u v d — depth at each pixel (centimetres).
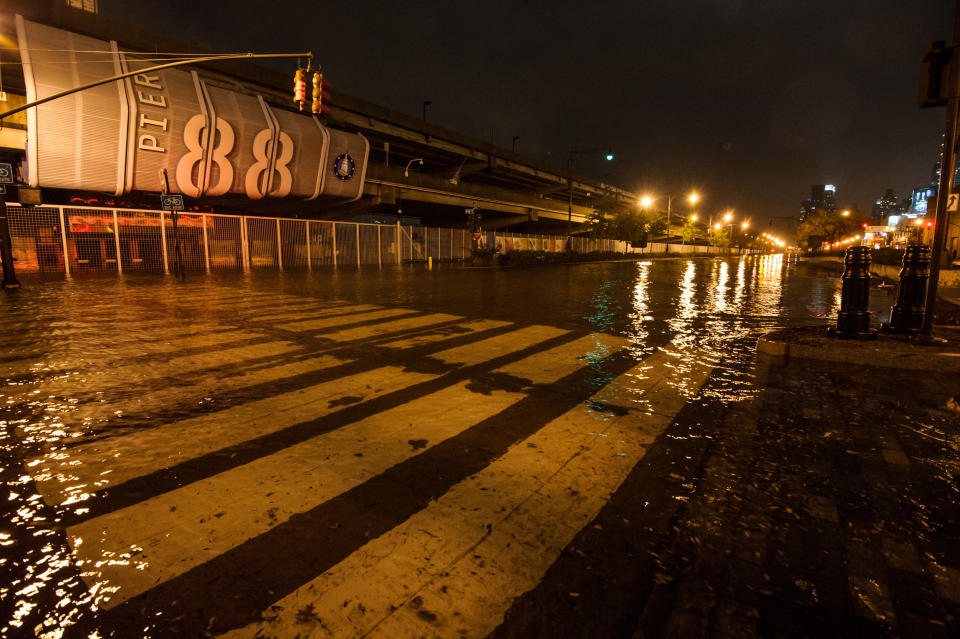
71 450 306
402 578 186
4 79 2369
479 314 926
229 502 243
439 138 5603
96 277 1788
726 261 5738
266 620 164
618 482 266
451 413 378
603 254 5262
